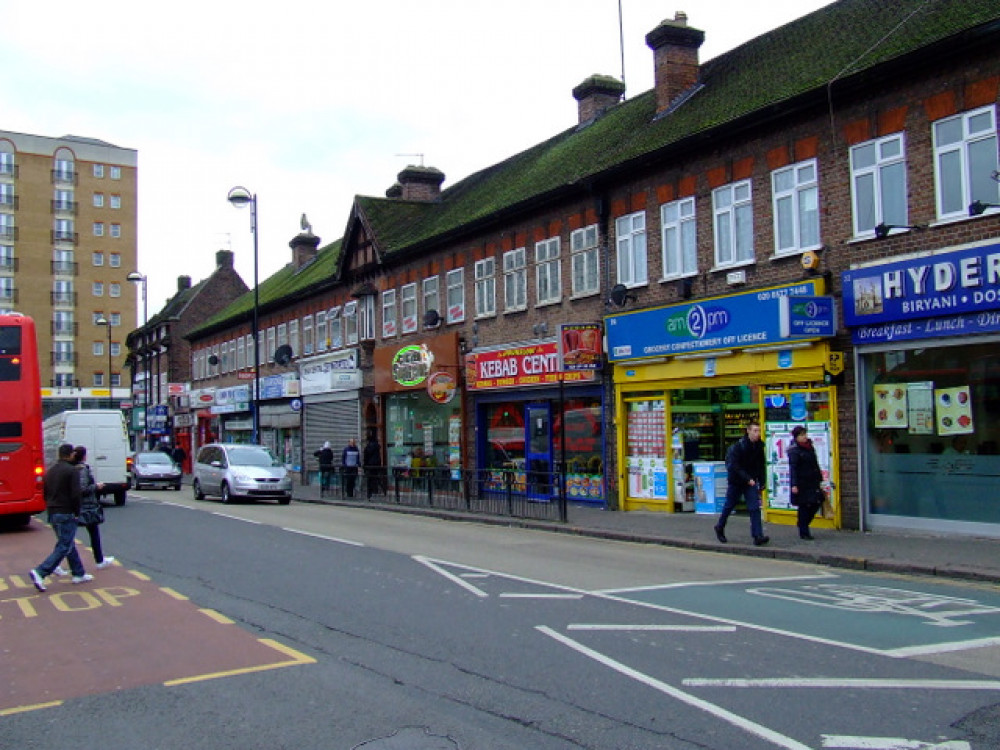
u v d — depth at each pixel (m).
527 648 7.53
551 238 22.25
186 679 6.90
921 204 13.88
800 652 7.19
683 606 9.20
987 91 13.09
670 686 6.30
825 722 5.46
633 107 24.05
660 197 18.88
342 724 5.72
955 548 12.48
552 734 5.41
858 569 11.78
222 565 13.00
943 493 13.71
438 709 5.97
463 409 25.66
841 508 15.02
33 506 18.77
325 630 8.49
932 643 7.46
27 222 77.62
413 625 8.58
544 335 22.27
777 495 16.28
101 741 5.57
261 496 26.69
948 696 5.95
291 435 39.88
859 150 14.88
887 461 14.47
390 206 32.16
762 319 16.06
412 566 12.40
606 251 20.31
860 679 6.38
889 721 5.46
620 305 19.75
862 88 14.73
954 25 13.59
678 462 18.61
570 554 13.66
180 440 56.28
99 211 80.88
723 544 13.85
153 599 10.41
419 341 28.08
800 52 18.36
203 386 52.66
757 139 16.72
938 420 13.79
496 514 19.78
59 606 10.16
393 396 30.14
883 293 14.16
